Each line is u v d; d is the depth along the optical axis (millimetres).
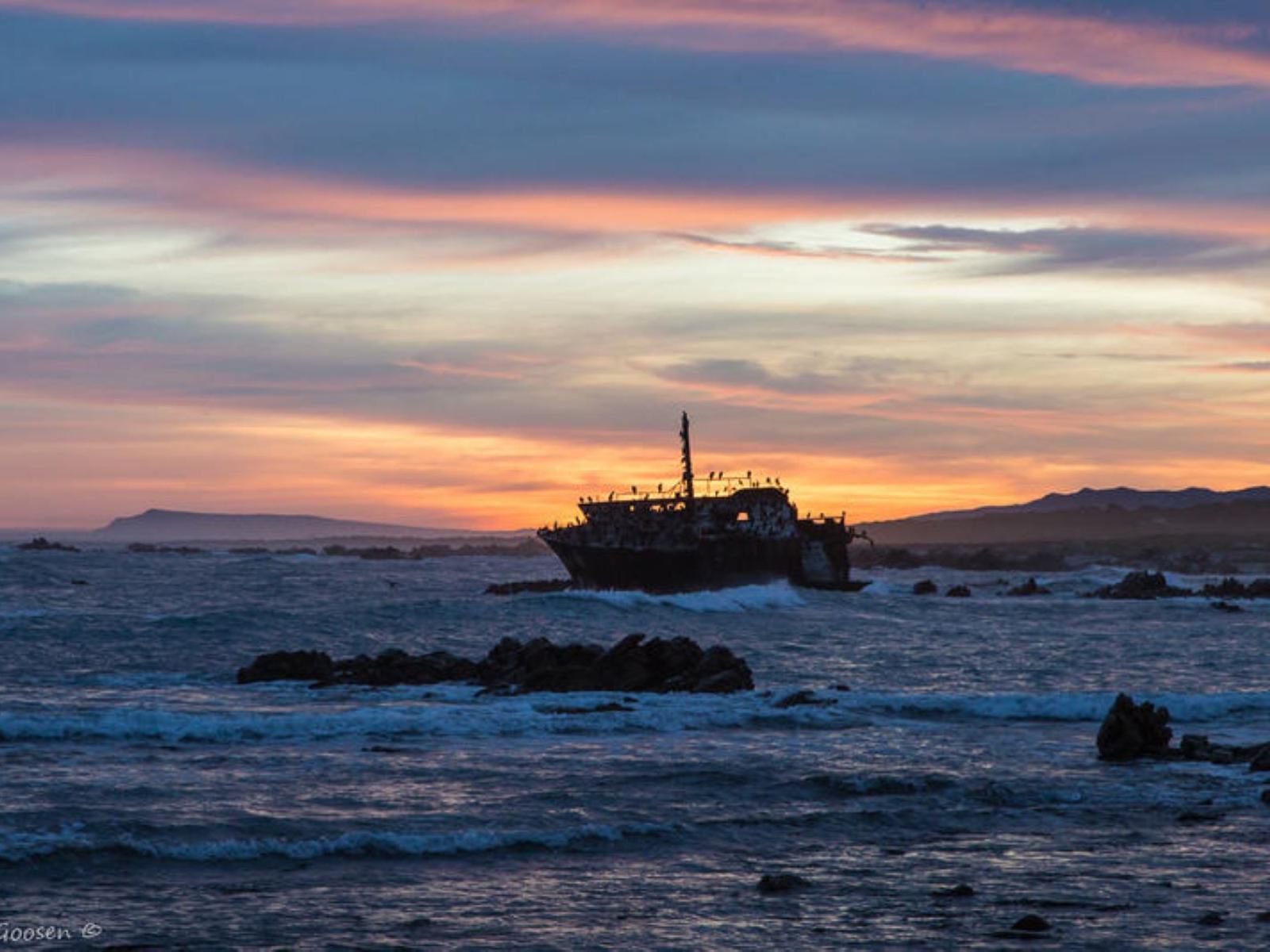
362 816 53000
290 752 68875
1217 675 129500
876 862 48219
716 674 102062
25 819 49938
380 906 41500
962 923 40094
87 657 127250
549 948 37562
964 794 59906
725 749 71500
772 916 40844
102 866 45062
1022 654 151000
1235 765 68312
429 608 171375
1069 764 68500
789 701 88875
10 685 107625
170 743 71750
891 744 74500
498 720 79125
